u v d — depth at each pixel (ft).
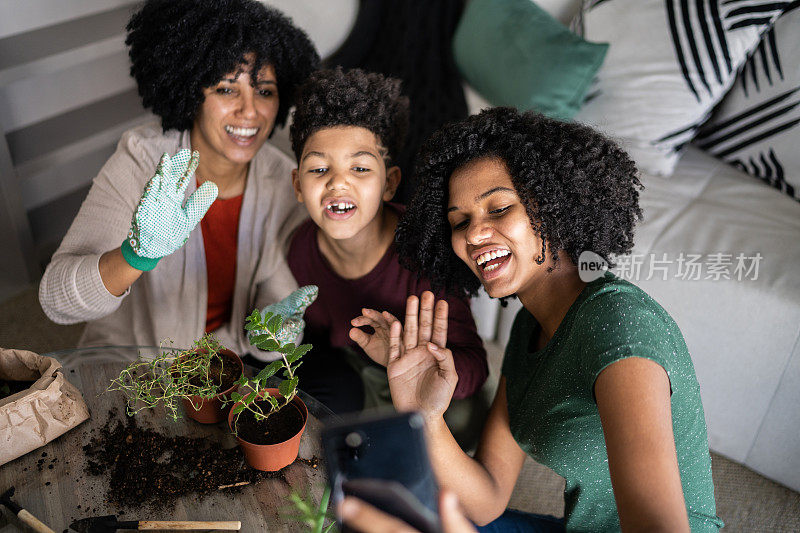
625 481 2.33
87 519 2.68
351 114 3.65
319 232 4.21
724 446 5.31
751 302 4.73
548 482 5.13
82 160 7.50
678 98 5.53
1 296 6.57
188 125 4.24
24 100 7.02
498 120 3.04
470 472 3.23
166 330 4.36
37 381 2.95
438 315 3.15
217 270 4.62
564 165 2.87
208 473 2.91
